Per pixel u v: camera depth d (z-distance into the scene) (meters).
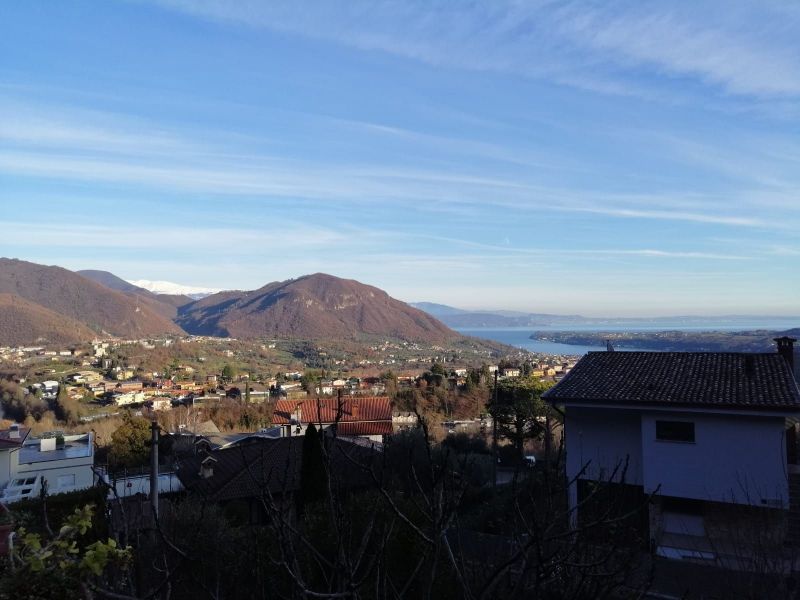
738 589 7.47
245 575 4.86
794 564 8.95
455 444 33.38
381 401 40.16
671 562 12.64
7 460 28.42
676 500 15.51
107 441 39.19
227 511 18.09
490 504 16.16
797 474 14.52
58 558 3.49
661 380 16.56
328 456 3.81
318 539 7.56
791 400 14.14
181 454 30.84
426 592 3.27
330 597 3.13
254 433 41.69
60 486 29.45
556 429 29.09
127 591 4.36
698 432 14.99
